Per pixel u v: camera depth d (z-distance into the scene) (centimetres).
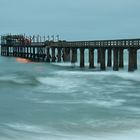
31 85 3494
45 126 1998
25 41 9362
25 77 3959
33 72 4772
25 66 6531
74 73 4738
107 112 2377
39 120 2128
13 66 6538
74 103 2669
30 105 2559
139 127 2014
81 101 2761
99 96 3011
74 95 3041
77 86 3591
